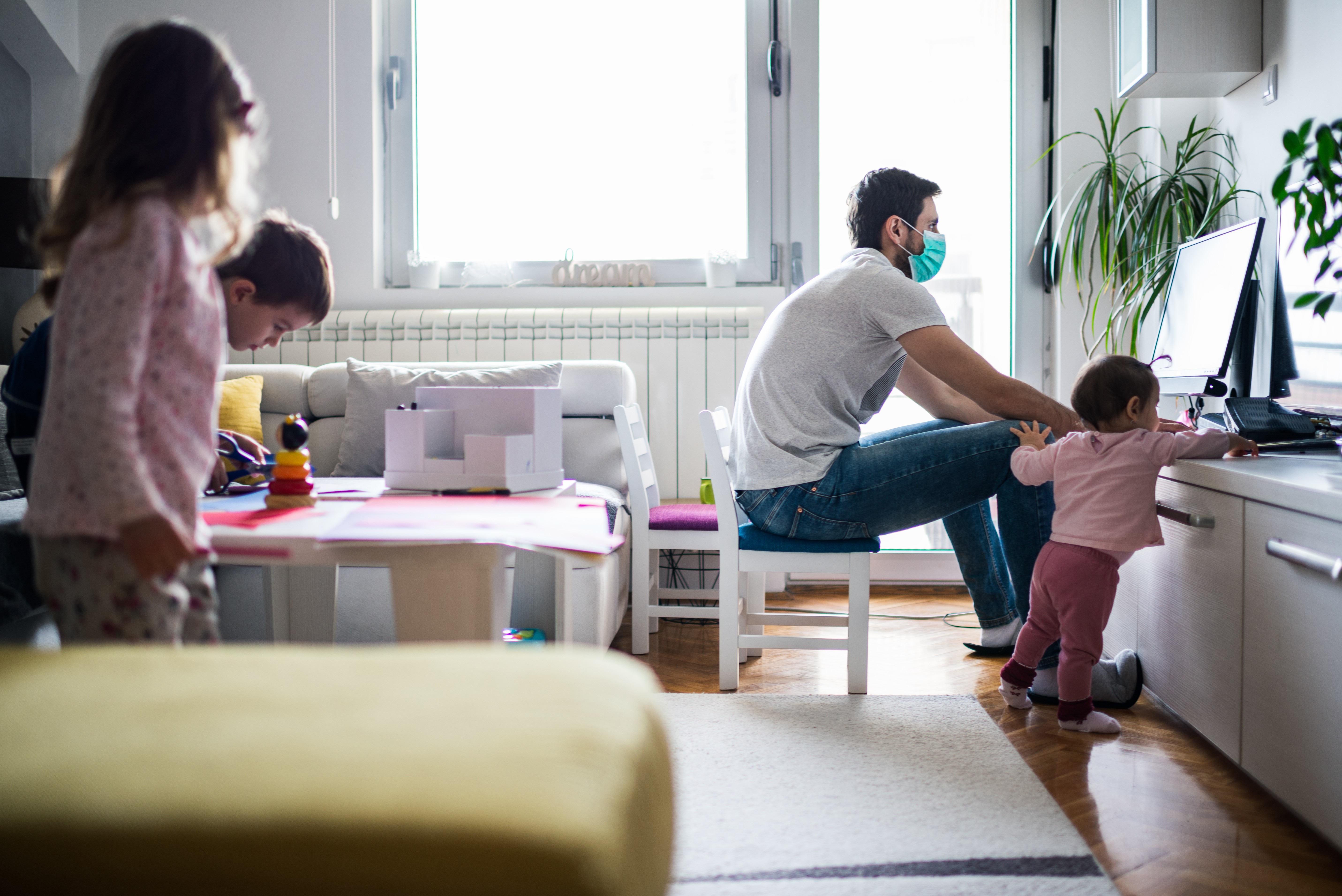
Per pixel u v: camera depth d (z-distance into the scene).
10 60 3.28
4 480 1.84
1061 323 3.29
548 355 3.29
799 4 3.39
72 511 0.93
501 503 1.45
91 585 0.97
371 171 3.42
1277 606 1.44
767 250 3.46
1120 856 1.37
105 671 0.81
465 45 3.49
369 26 3.41
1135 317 2.72
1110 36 3.27
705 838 1.40
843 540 2.12
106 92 1.01
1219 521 1.63
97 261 0.95
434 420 1.63
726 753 1.76
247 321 1.43
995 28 3.38
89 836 0.58
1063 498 1.87
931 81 3.40
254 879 0.56
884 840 1.39
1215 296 2.09
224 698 0.75
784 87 3.42
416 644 1.17
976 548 2.44
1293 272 2.09
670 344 3.29
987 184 3.41
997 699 2.13
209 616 1.09
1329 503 1.26
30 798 0.60
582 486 2.65
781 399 2.09
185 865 0.57
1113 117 3.24
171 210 0.99
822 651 2.63
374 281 3.43
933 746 1.79
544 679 0.81
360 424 2.80
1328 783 1.30
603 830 0.59
